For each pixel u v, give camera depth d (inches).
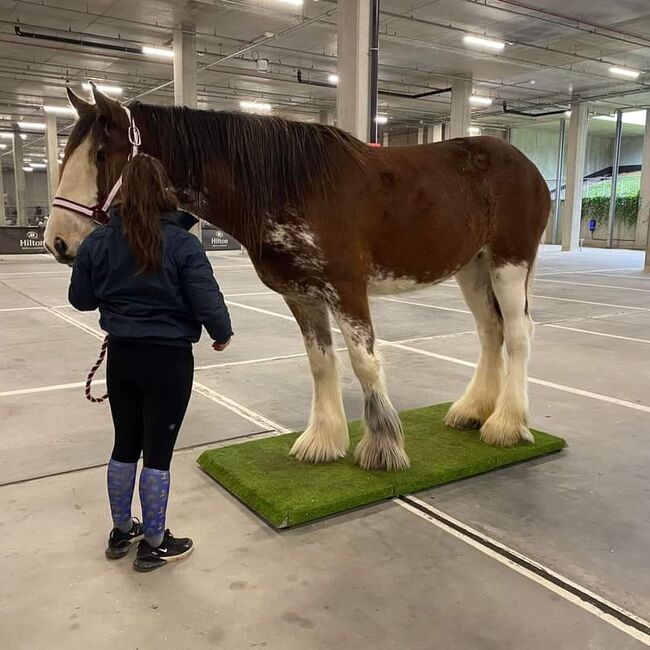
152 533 83.9
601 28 507.5
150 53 558.9
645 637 70.1
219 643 69.1
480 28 514.9
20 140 1124.5
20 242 659.4
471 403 135.5
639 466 119.9
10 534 93.3
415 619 73.3
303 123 104.7
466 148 121.6
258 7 454.0
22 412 150.2
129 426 84.2
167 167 94.4
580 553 88.4
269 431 138.6
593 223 997.2
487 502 104.8
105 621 73.0
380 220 107.3
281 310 316.2
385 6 462.0
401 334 254.2
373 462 111.8
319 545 90.7
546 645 68.6
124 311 78.2
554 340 239.0
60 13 483.8
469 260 121.3
